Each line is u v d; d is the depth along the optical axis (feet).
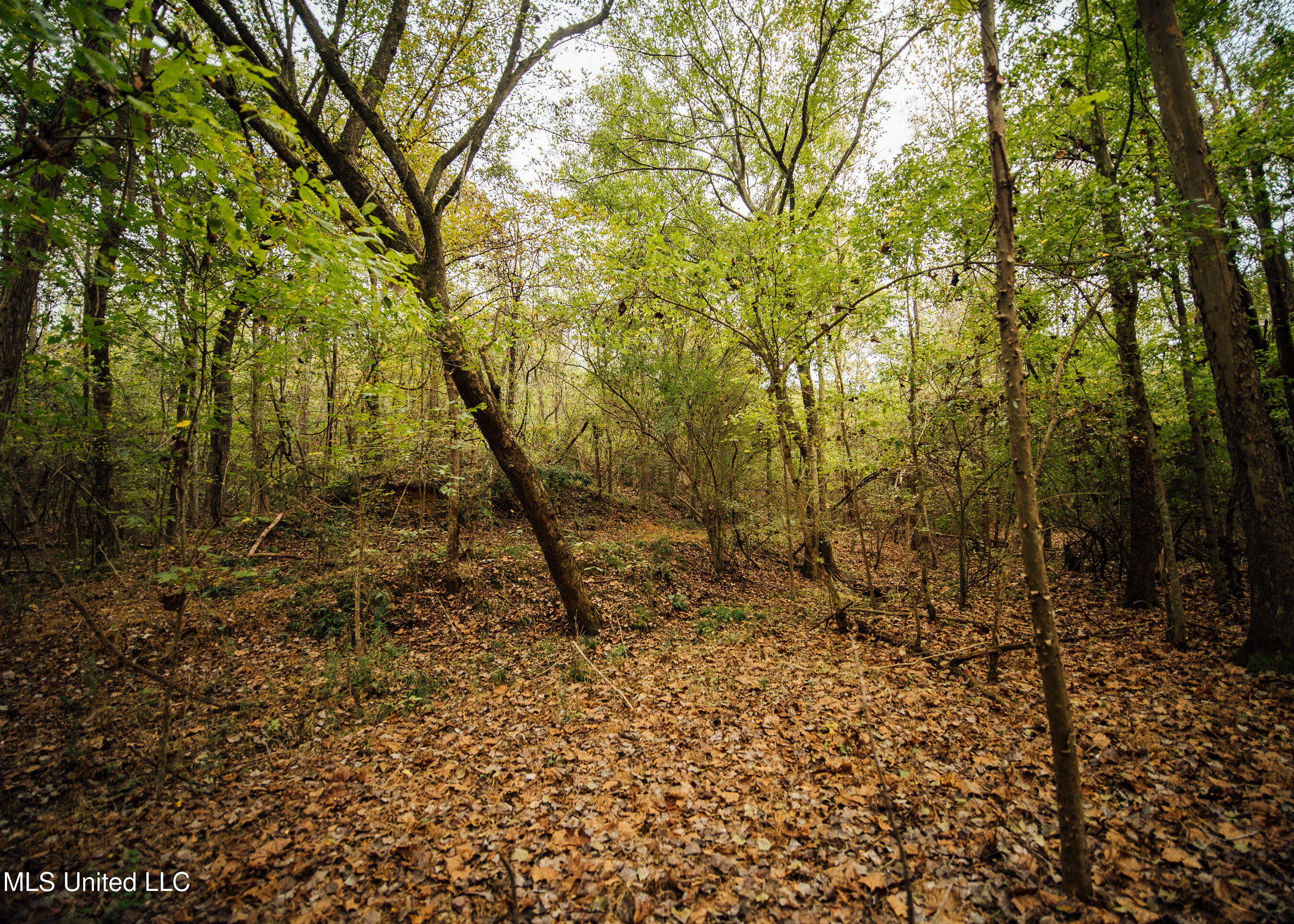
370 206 10.82
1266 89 21.57
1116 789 11.54
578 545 34.94
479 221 32.91
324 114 26.55
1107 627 23.85
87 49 6.40
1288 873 8.93
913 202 21.47
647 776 13.07
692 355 35.32
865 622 25.62
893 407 25.13
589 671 20.06
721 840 10.65
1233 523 28.27
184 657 19.27
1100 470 31.55
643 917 8.87
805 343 22.48
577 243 26.71
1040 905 8.69
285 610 23.30
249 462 19.61
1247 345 17.13
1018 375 9.15
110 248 11.77
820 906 8.95
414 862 10.30
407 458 23.99
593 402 41.75
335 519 31.32
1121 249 16.08
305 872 10.04
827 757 13.52
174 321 13.33
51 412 12.80
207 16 15.42
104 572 24.73
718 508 36.19
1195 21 21.43
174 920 8.95
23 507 11.27
